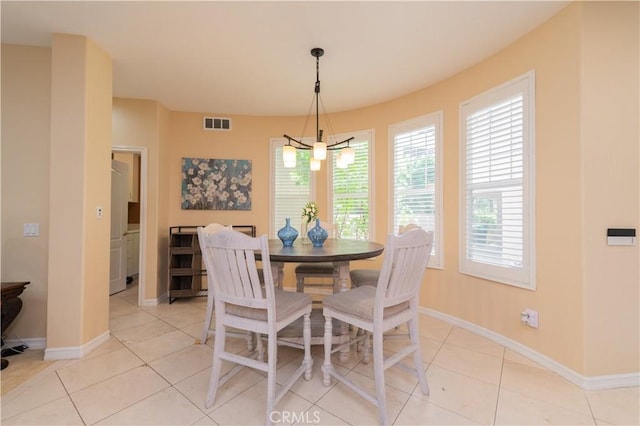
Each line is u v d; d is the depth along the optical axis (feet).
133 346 8.25
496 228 8.43
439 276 10.36
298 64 9.20
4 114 7.95
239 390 6.18
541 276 7.23
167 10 6.77
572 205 6.53
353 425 5.15
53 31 7.52
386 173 12.03
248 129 13.83
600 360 6.30
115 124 11.51
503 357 7.57
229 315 5.80
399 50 8.39
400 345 8.38
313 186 13.73
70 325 7.57
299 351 8.06
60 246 7.55
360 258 6.81
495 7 6.67
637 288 6.39
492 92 8.55
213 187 13.50
